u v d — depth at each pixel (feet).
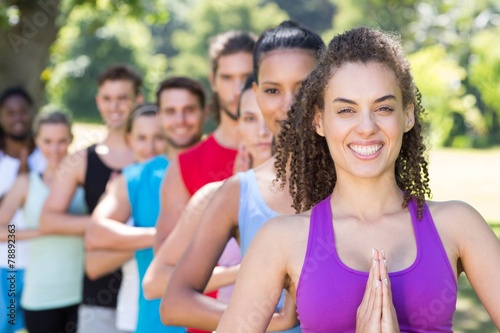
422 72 91.66
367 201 7.22
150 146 16.83
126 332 14.97
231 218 8.94
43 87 34.42
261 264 7.18
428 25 91.71
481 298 7.08
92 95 96.07
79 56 96.58
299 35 9.77
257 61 9.92
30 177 18.83
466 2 95.91
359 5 120.67
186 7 124.36
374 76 7.09
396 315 6.73
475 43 99.55
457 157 87.51
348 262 7.00
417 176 7.55
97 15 43.68
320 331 6.95
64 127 19.10
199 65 112.37
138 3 39.45
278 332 8.36
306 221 7.24
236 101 13.60
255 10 111.96
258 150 10.94
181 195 12.46
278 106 9.68
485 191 55.88
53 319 17.51
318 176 7.89
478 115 100.27
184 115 15.84
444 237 7.07
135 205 14.55
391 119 7.10
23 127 20.29
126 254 14.12
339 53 7.28
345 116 7.18
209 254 8.84
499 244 7.09
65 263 17.48
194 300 8.54
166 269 9.93
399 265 6.96
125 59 99.25
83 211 17.72
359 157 7.09
